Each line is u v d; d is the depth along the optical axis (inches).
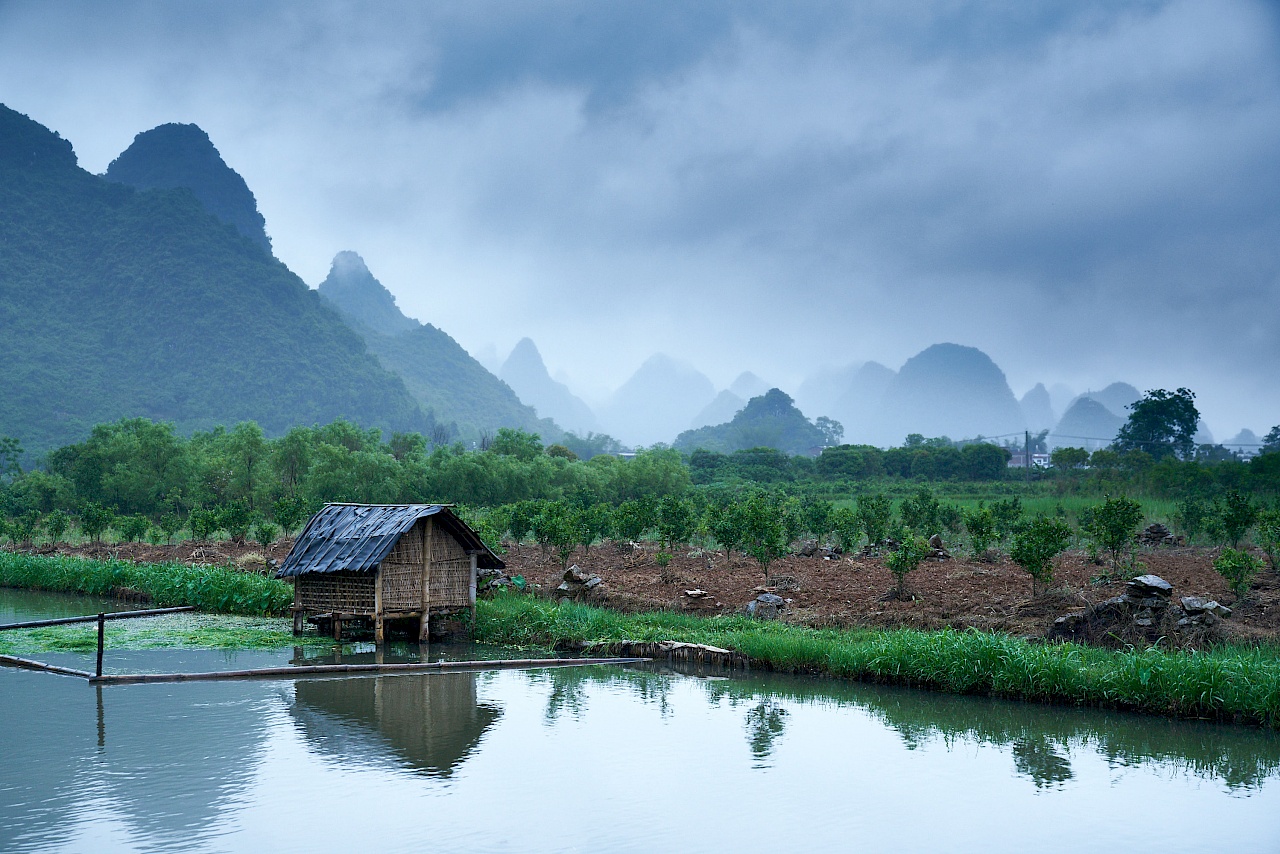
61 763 471.2
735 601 894.4
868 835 388.2
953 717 574.2
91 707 589.3
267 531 1419.8
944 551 1143.6
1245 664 559.5
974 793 439.5
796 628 776.9
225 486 2662.4
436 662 726.5
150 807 408.8
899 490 3358.8
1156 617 661.3
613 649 772.6
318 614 832.3
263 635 855.7
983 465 3863.2
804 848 373.4
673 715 580.4
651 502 1342.3
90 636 853.8
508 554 1326.3
